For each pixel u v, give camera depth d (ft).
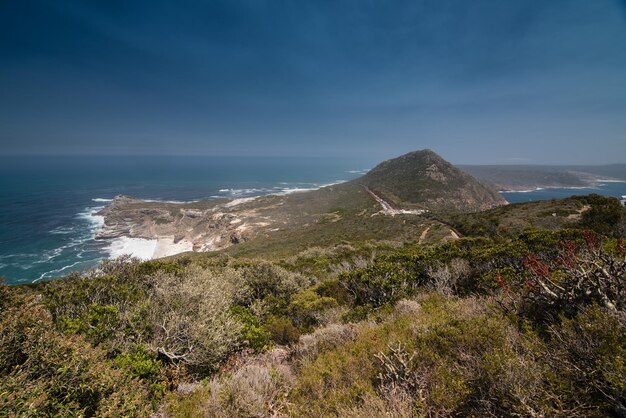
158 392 15.62
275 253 163.32
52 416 10.25
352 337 19.22
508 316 13.58
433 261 34.40
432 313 19.58
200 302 24.03
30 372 11.12
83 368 12.16
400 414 9.65
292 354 20.56
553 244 31.09
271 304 37.81
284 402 13.15
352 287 37.99
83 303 28.76
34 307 14.14
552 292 12.72
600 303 10.82
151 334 21.01
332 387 13.61
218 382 16.11
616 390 7.16
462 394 9.39
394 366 12.34
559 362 8.90
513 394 8.05
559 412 7.37
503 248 31.81
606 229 63.26
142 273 42.78
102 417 10.96
